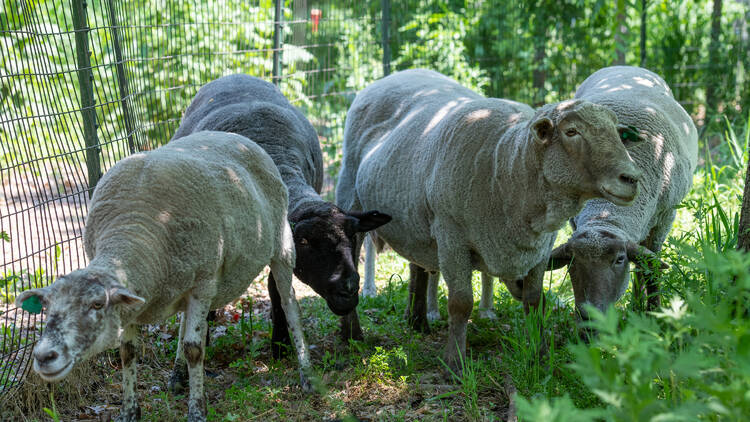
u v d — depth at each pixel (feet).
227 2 27.53
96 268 10.98
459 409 13.84
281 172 17.13
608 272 14.89
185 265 12.32
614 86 19.29
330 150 30.19
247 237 13.55
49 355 10.14
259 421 13.42
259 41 27.66
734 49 38.68
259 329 17.85
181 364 14.90
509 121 14.46
